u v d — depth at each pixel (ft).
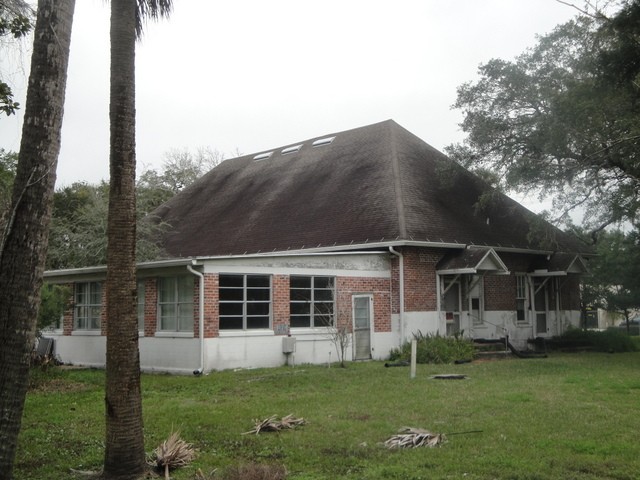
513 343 83.97
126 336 25.64
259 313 62.69
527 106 77.61
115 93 26.45
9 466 21.54
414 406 38.17
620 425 31.94
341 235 76.54
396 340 72.02
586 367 59.67
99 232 108.27
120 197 26.04
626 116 62.75
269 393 45.44
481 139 79.82
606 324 194.18
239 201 104.42
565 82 70.54
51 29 23.22
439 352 67.26
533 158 75.56
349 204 82.23
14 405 21.80
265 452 28.50
